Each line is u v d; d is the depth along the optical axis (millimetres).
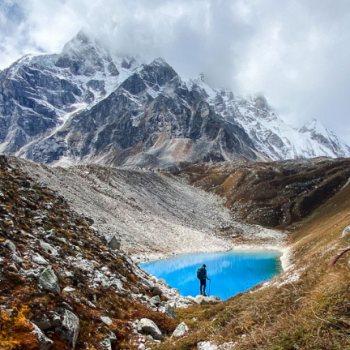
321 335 5633
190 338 9984
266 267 56000
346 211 56031
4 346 7047
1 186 15602
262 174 167375
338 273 8055
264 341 6707
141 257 52562
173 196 119500
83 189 69312
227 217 124000
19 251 11297
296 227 115812
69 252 14562
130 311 13070
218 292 37281
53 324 8773
